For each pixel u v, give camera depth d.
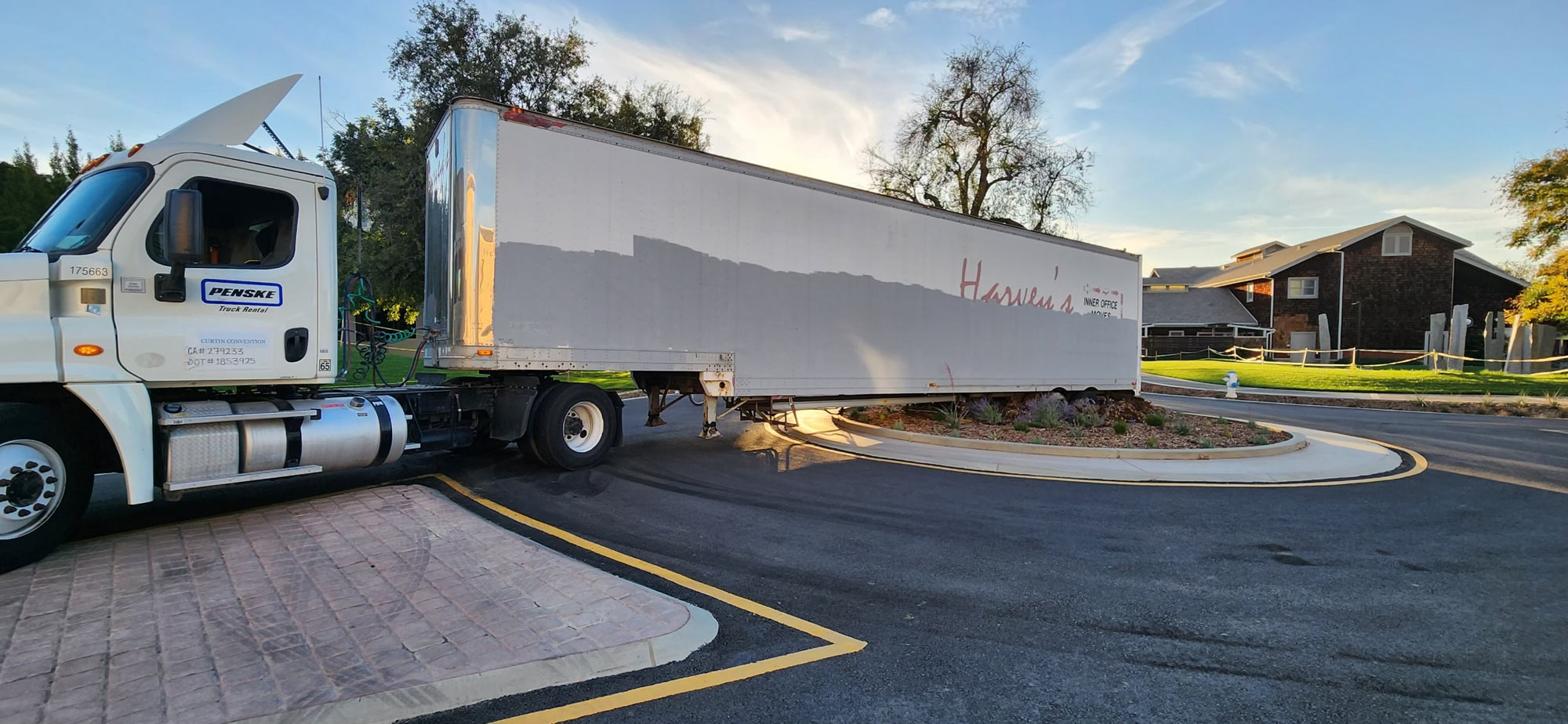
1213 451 9.74
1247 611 4.26
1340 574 5.00
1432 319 31.59
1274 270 38.88
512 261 6.79
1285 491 7.83
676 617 3.78
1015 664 3.48
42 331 4.36
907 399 10.88
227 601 3.86
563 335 7.11
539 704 2.96
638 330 7.64
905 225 10.20
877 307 9.86
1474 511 7.05
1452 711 3.10
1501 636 3.94
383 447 6.16
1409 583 4.84
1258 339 40.47
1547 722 3.02
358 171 21.61
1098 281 13.38
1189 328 41.09
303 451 5.54
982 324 11.27
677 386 9.00
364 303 6.82
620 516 6.09
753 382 8.62
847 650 3.60
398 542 4.96
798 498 6.98
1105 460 9.45
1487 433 13.53
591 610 3.83
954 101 26.64
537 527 5.71
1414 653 3.71
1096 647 3.71
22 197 23.34
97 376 4.55
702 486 7.38
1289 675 3.43
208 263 5.12
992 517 6.39
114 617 3.62
